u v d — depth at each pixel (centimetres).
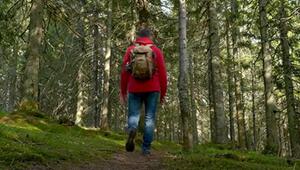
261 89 3381
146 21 1541
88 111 3052
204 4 1580
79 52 2395
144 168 527
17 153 443
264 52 1539
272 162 713
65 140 750
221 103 1503
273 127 1484
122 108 3125
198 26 1617
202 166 530
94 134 1245
